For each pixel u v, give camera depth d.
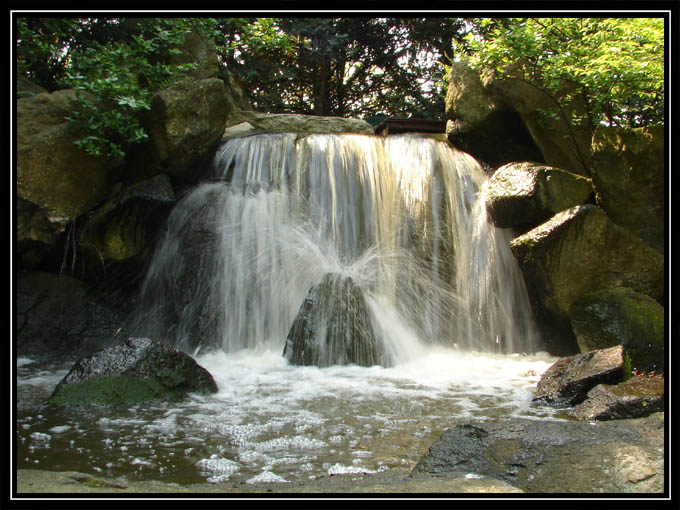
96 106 8.07
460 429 3.79
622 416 4.71
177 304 8.62
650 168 8.42
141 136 7.96
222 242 8.75
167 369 5.46
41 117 7.79
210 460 3.70
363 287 8.90
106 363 5.32
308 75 21.45
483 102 10.23
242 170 9.19
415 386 6.11
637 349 7.18
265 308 8.61
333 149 9.36
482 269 9.16
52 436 4.20
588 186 8.84
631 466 3.02
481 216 9.34
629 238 8.05
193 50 12.70
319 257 8.90
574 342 8.27
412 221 9.23
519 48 9.13
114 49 9.17
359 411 5.03
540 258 7.96
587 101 9.41
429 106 19.97
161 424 4.54
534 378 6.66
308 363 7.11
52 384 6.04
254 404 5.25
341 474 3.41
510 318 8.90
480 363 7.66
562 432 3.62
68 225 7.92
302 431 4.40
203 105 8.52
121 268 8.39
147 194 8.18
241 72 16.55
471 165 9.95
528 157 10.28
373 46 20.52
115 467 3.55
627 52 8.68
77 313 8.10
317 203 9.09
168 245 8.70
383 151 9.56
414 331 8.79
